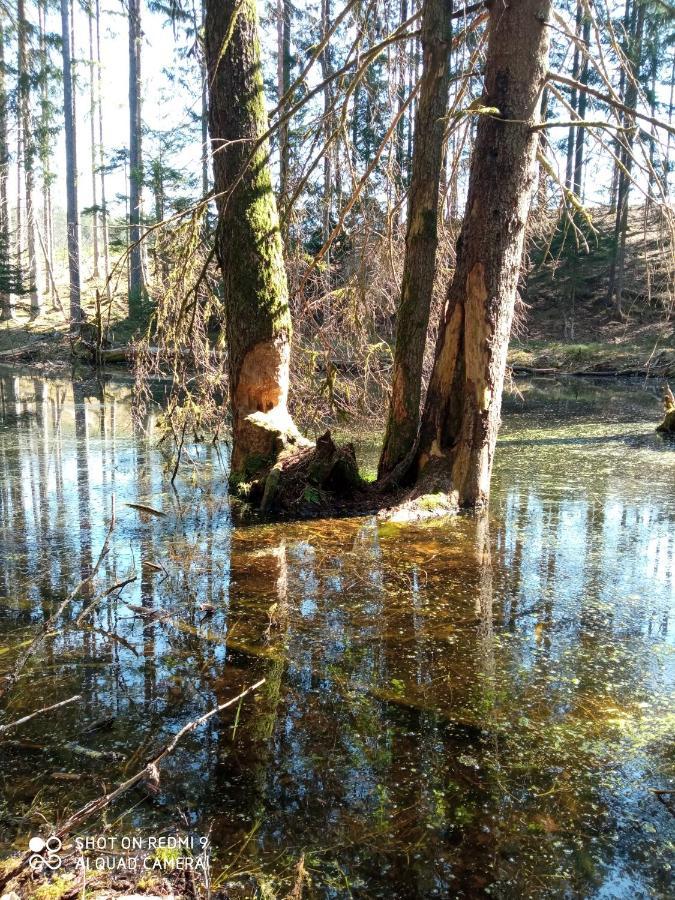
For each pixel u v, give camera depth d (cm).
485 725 262
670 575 435
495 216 548
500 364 584
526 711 272
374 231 737
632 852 197
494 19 534
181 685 289
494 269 557
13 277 2544
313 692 284
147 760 235
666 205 601
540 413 1276
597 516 575
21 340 2461
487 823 208
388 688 289
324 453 610
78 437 960
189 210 662
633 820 211
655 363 1917
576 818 211
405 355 609
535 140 547
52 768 231
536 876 188
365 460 811
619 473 755
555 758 241
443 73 544
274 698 279
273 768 232
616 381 1891
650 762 240
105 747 243
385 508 580
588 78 1546
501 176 542
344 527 542
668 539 509
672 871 190
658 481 712
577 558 467
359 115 1011
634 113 521
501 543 501
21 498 627
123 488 670
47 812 209
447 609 377
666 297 669
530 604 386
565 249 2359
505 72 530
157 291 752
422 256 582
